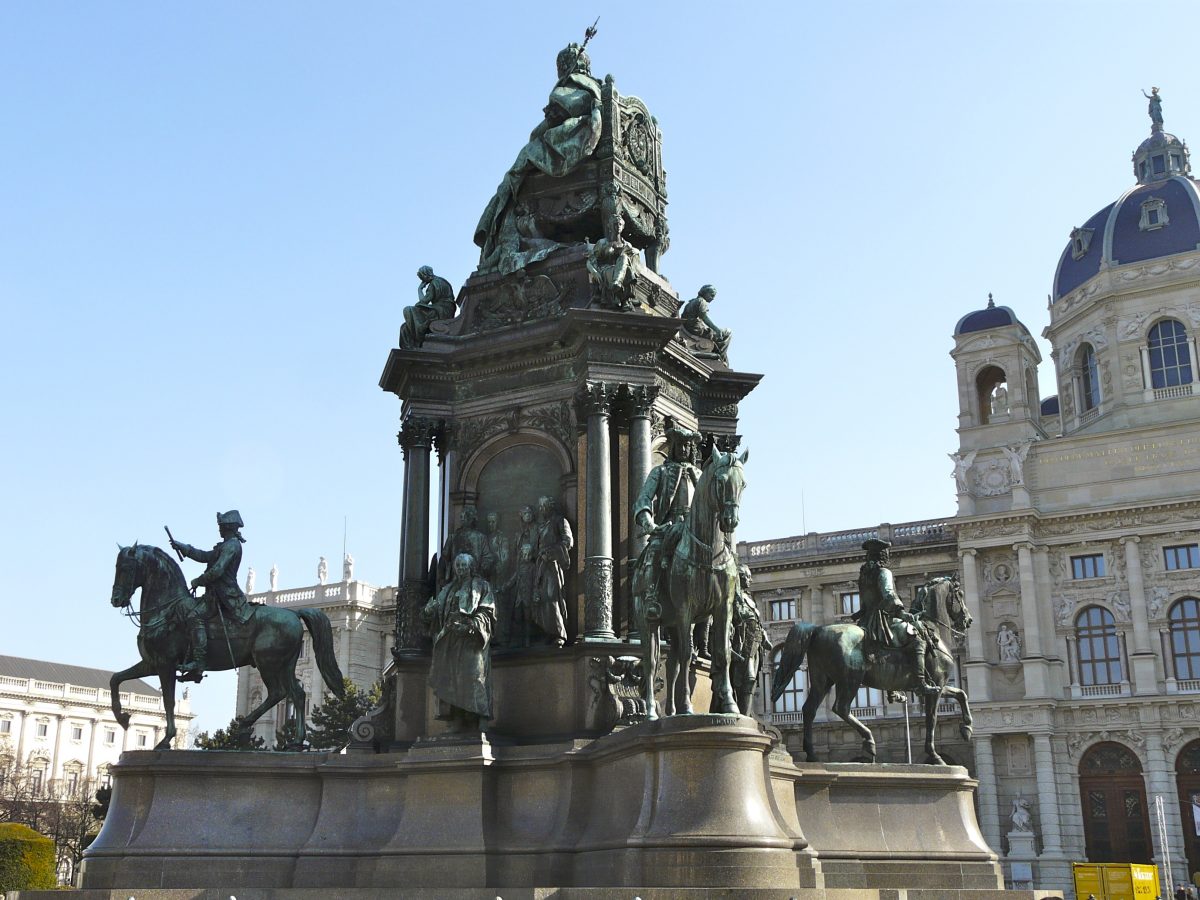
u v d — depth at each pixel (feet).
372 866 59.77
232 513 70.59
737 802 50.57
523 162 76.54
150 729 439.22
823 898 49.03
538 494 69.51
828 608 269.23
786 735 258.37
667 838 49.73
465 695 60.23
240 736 69.15
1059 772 239.50
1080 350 286.25
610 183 75.46
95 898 56.24
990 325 277.64
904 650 71.26
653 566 55.93
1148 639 240.12
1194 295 267.80
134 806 62.39
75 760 413.59
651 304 73.61
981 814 240.32
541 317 71.56
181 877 59.98
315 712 199.11
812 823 62.69
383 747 67.31
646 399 67.72
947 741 250.37
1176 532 242.99
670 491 58.90
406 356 71.61
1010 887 232.53
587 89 77.36
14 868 103.30
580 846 55.57
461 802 58.80
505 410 71.00
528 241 74.69
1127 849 231.91
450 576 66.54
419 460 71.61
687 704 53.72
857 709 255.91
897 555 268.21
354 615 278.87
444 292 76.38
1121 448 252.83
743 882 48.42
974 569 256.11
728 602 54.49
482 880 56.54
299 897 54.54
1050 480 257.55
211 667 68.44
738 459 55.01
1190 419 248.11
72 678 465.06
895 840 64.18
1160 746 232.53
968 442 273.13
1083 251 290.35
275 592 288.71
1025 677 245.24
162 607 67.51
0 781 323.78
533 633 65.87
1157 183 288.92
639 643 63.36
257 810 62.08
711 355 76.07
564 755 58.49
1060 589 251.19
